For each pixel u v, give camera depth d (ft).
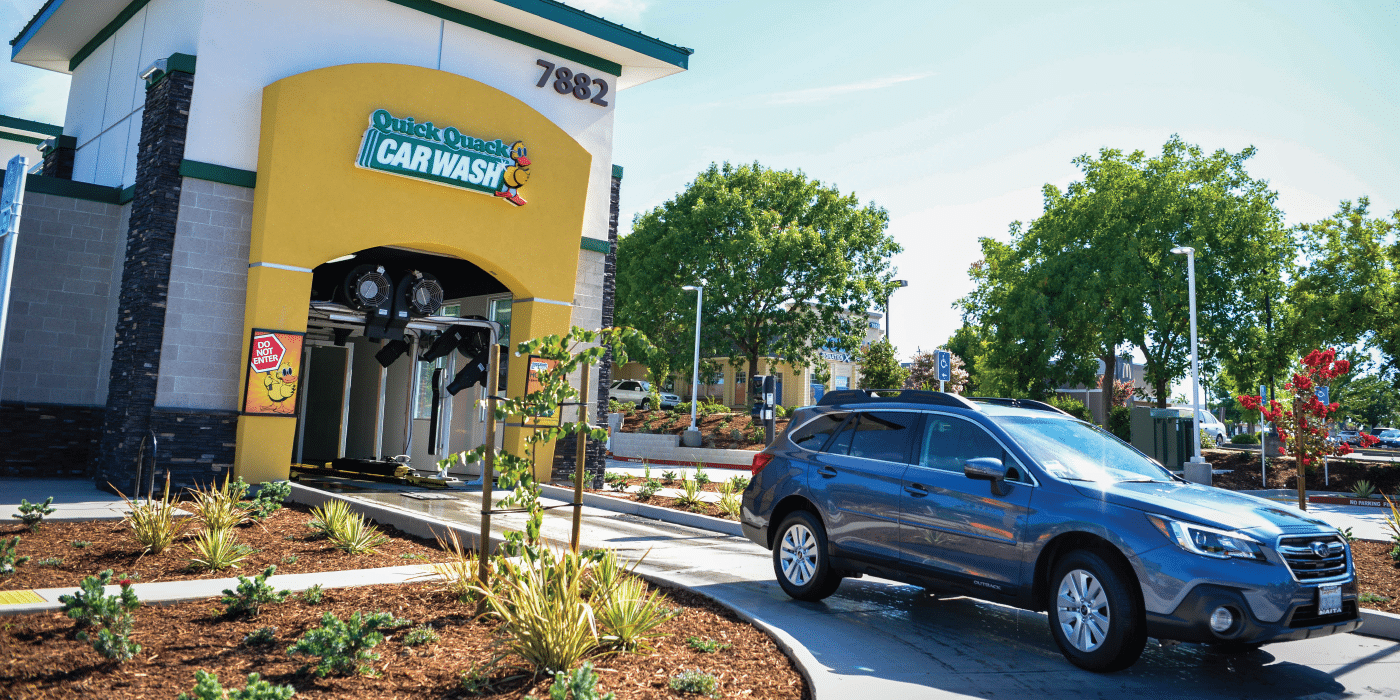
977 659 21.06
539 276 61.05
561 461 62.69
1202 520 19.60
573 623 17.72
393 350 63.57
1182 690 19.25
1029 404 27.02
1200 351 112.57
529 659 17.24
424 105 55.88
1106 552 20.59
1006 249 127.95
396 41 57.16
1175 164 113.91
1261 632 18.65
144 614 20.31
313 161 52.01
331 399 75.10
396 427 72.33
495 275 61.46
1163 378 113.39
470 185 57.21
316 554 29.07
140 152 53.36
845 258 128.06
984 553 22.68
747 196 127.34
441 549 31.22
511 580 20.26
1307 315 102.53
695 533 42.96
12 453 53.98
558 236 61.87
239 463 50.06
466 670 17.08
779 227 127.34
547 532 40.88
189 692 15.19
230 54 51.70
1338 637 24.64
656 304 131.44
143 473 48.03
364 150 53.16
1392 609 26.43
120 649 16.83
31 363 54.85
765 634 21.07
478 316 67.72
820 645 21.49
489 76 60.95
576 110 65.26
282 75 53.21
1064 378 116.57
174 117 49.98
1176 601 19.12
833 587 26.86
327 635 16.84
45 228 55.52
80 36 68.80
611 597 19.80
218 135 51.16
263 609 21.18
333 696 15.49
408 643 18.63
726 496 48.67
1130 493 20.95
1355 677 20.74
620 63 67.77
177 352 49.60
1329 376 56.90
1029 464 22.71
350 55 55.47
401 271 71.72
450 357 68.28
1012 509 22.27
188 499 46.88
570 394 22.94
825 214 129.18
